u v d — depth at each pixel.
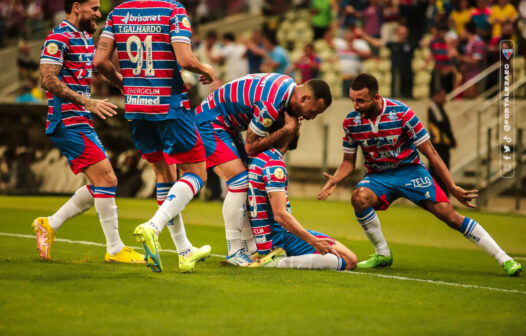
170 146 16.55
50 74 17.25
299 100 17.42
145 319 11.86
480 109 49.59
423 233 33.31
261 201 17.86
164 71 16.16
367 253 24.38
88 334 10.84
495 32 50.25
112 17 16.64
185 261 16.48
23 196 47.09
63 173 50.06
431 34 54.34
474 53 50.34
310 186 55.72
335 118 54.72
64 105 17.98
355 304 13.59
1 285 14.37
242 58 54.97
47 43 17.52
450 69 50.56
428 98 53.16
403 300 14.21
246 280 15.76
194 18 69.50
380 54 54.69
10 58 63.16
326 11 62.97
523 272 19.77
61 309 12.42
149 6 16.27
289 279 16.08
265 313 12.52
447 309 13.48
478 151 47.25
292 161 56.25
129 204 43.41
